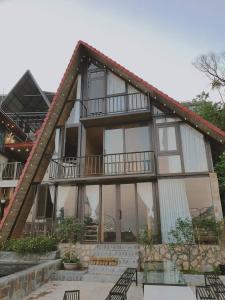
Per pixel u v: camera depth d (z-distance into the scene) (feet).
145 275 21.52
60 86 40.09
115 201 34.71
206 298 14.01
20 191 35.40
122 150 37.93
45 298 19.17
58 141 40.37
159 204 32.48
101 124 40.01
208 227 28.66
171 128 36.14
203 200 31.63
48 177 38.99
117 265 27.30
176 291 14.93
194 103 55.31
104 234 33.60
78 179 35.09
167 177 33.50
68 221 33.04
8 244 31.94
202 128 34.04
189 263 27.32
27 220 36.94
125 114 37.19
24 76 72.38
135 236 32.50
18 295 18.85
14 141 62.59
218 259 27.12
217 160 38.47
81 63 44.93
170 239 30.42
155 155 35.12
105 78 42.55
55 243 31.81
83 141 39.52
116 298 14.93
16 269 28.73
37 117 72.84
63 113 42.16
